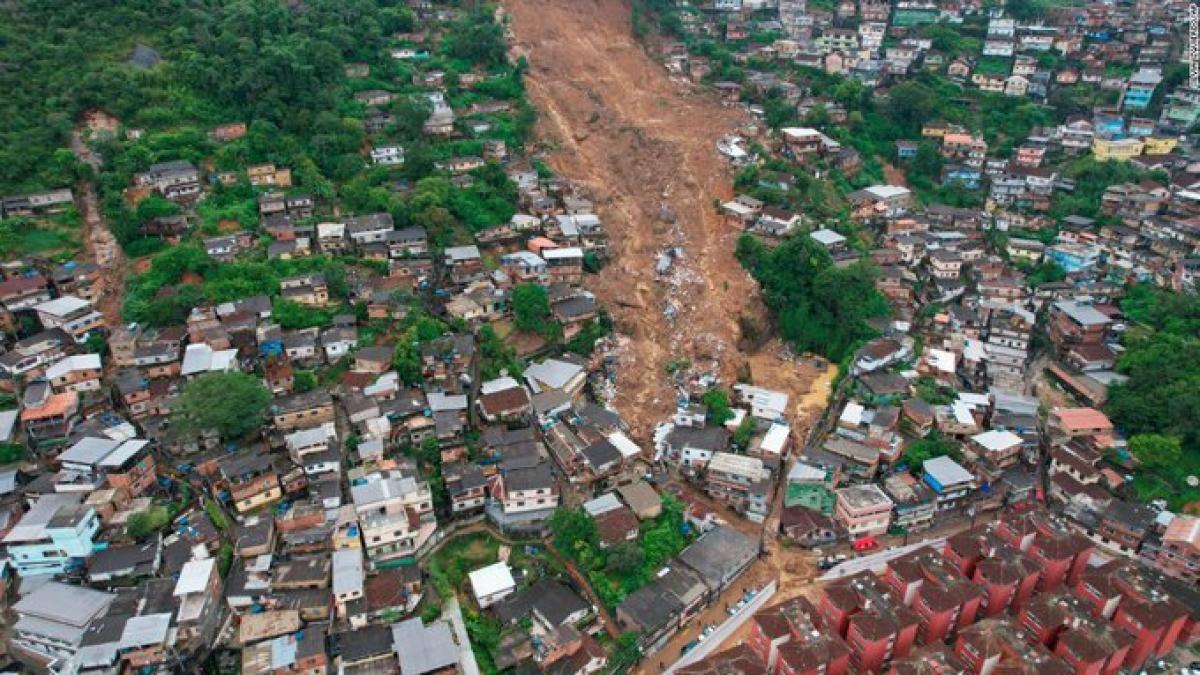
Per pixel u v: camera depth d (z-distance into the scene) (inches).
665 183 5147.6
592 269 4468.5
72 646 2347.4
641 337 4183.1
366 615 2529.5
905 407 3590.1
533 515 3011.8
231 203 4188.0
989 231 5108.3
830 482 3262.8
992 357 4072.3
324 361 3501.5
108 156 4065.0
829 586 2790.4
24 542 2539.4
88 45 4579.2
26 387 3144.7
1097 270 4694.9
